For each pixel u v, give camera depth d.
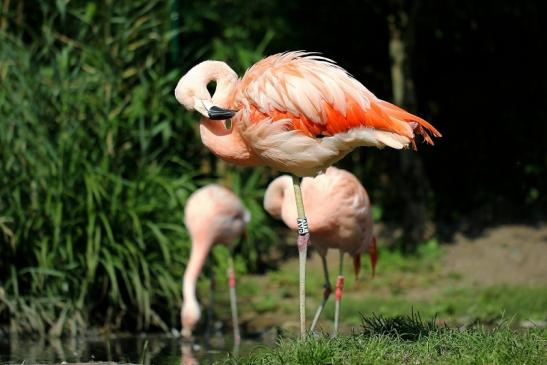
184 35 16.91
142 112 12.98
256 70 8.41
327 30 18.88
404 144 7.86
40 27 14.96
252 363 7.43
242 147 8.60
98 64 13.24
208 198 12.46
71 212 12.09
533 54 18.56
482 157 18.88
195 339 11.64
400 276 15.24
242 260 15.91
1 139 12.21
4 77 12.67
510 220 17.83
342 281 10.21
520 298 12.97
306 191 9.93
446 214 18.39
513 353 7.19
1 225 11.93
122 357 10.07
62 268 12.10
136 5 14.10
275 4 18.41
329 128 8.05
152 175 12.73
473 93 19.00
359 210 9.89
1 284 12.23
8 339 11.62
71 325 11.83
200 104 8.38
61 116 12.44
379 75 19.25
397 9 16.64
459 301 13.03
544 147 18.42
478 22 18.58
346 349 7.41
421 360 7.15
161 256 12.59
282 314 13.24
